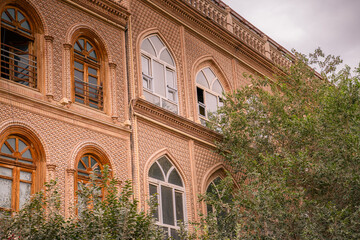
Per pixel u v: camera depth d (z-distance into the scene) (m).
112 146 16.97
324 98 18.05
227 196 17.55
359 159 16.03
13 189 14.27
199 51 22.16
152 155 18.17
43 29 16.12
